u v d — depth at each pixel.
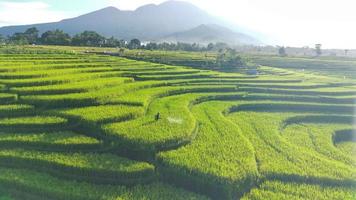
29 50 89.00
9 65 54.12
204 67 93.81
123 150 27.22
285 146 30.48
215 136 31.17
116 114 32.88
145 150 26.66
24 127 30.02
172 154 26.02
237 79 61.38
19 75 45.97
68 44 157.00
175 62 96.25
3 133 29.28
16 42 131.62
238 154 27.00
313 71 104.56
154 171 24.25
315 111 46.28
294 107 46.53
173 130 30.22
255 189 23.11
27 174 23.72
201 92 51.12
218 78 61.75
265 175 24.73
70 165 23.75
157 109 38.47
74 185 22.52
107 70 60.16
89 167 23.50
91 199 21.02
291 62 122.94
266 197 22.16
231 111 43.28
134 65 71.69
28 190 22.12
